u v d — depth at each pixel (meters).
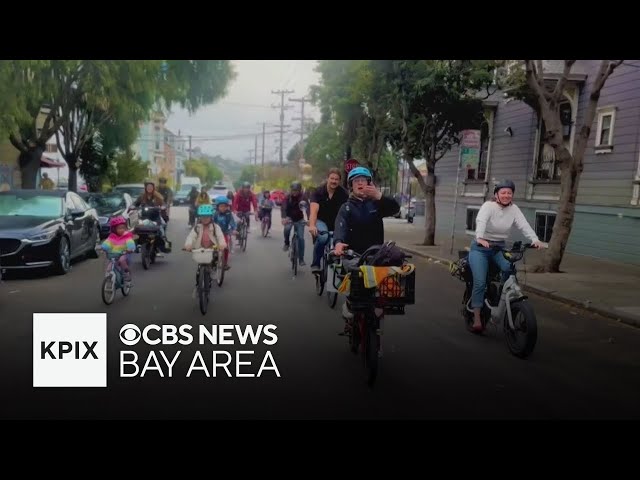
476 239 7.82
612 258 16.91
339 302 10.11
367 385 6.00
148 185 15.09
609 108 17.22
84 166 34.34
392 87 19.00
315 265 10.24
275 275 12.98
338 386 5.95
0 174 28.05
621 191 16.75
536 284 12.36
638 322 9.19
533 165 21.12
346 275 6.15
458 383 6.14
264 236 22.28
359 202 6.86
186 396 5.62
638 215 15.98
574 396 5.84
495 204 7.80
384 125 23.05
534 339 6.98
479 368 6.70
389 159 41.81
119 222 9.91
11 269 12.98
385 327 8.59
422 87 17.05
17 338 7.53
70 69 19.50
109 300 9.62
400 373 6.43
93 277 12.53
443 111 18.31
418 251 18.64
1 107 18.22
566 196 13.92
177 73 26.00
